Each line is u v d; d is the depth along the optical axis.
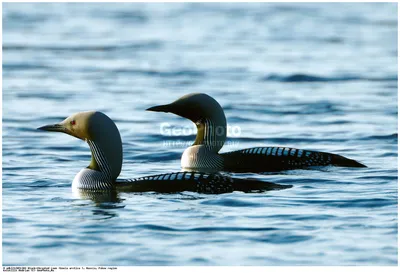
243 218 9.84
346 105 20.77
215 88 23.62
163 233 9.30
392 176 12.37
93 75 26.05
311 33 36.41
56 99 21.73
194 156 13.53
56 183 12.24
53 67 27.56
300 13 43.41
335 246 8.82
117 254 8.68
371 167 13.16
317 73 26.27
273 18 41.47
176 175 11.38
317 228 9.44
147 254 8.66
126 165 13.96
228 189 11.13
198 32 36.62
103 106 20.67
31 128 17.66
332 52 31.14
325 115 19.39
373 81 24.86
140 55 30.36
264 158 13.20
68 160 14.27
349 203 10.56
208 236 9.20
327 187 11.56
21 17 40.31
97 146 11.62
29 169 13.39
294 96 22.25
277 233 9.27
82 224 9.71
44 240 9.15
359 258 8.50
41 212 10.33
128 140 16.41
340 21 40.38
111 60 29.22
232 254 8.62
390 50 31.55
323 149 15.34
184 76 25.89
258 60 29.23
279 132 17.28
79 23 38.84
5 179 12.52
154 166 13.89
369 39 34.59
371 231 9.33
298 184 11.79
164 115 19.50
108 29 37.16
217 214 10.04
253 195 10.98
